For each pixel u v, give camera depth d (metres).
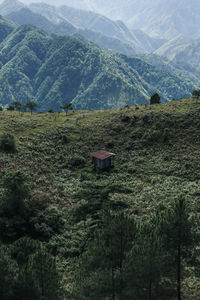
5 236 43.12
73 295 26.25
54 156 81.19
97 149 86.12
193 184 62.62
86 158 81.81
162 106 111.25
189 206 51.75
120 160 79.75
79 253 41.25
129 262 24.98
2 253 25.06
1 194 51.94
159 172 71.94
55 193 61.53
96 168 75.38
